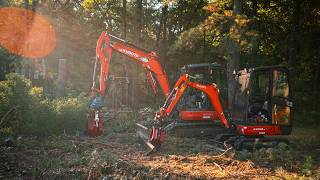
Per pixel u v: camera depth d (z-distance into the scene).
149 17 33.81
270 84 13.47
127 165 9.72
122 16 31.98
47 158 10.11
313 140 15.87
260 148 13.12
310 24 24.50
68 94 18.11
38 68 29.62
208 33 20.95
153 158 11.07
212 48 30.31
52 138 12.85
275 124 13.37
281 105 13.51
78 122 14.12
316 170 9.98
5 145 11.14
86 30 33.72
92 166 9.02
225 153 11.87
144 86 30.09
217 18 18.02
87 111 14.50
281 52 27.09
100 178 8.66
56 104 13.95
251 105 13.55
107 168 9.19
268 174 9.62
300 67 26.98
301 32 24.25
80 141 12.84
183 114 15.53
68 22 33.12
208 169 9.95
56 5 32.00
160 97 28.28
